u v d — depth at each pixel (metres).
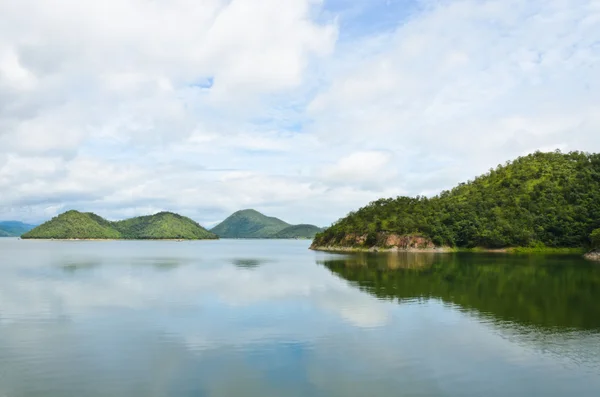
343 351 26.02
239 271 76.38
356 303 41.53
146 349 26.62
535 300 42.78
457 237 154.75
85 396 19.67
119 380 21.58
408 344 27.45
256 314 36.62
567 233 139.38
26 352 26.06
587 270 73.25
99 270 78.31
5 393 20.05
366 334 29.88
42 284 57.03
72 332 30.75
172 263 97.31
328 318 34.94
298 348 26.69
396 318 34.81
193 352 26.02
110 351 26.25
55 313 37.31
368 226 166.12
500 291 48.88
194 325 32.75
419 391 20.14
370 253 142.38
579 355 25.23
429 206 176.88
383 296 45.75
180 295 47.16
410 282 57.75
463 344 27.39
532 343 27.56
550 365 23.56
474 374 22.27
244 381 21.41
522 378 21.73
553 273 68.31
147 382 21.34
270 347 26.95
